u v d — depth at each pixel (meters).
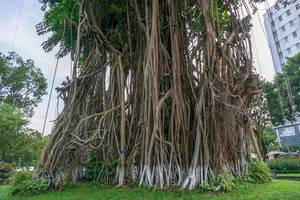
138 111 6.27
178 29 6.14
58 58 7.22
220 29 5.99
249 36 6.41
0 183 9.68
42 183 5.54
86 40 7.38
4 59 18.78
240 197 4.41
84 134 6.43
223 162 5.37
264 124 6.94
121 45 6.97
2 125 13.62
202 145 5.34
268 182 5.99
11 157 14.34
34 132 15.31
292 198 4.31
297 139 29.94
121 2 6.78
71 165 6.30
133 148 5.99
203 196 4.50
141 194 4.76
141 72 6.44
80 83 6.82
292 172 9.91
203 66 5.52
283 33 30.70
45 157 6.04
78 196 4.91
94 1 6.61
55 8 7.99
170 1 6.08
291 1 8.62
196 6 6.12
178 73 5.71
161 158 5.39
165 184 5.25
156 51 5.65
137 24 6.80
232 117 5.89
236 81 6.04
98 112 6.79
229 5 6.32
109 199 4.54
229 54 6.00
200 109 5.44
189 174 5.25
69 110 6.34
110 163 6.19
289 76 19.72
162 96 5.71
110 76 6.83
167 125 5.77
